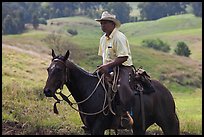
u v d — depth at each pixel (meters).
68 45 57.69
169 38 93.38
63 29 105.50
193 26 110.06
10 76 22.70
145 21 125.00
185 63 54.88
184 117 19.59
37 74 26.50
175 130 9.47
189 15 120.69
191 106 26.95
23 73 24.97
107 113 8.59
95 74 8.86
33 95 17.81
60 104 17.42
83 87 8.59
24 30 94.06
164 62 54.06
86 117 8.66
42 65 30.45
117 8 133.88
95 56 54.56
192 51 80.81
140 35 104.25
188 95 40.75
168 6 136.88
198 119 19.78
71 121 15.05
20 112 14.79
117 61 8.56
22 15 96.88
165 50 78.62
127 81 8.84
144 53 57.12
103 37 8.91
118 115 8.66
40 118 14.53
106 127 8.70
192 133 15.39
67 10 133.00
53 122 14.18
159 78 47.41
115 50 8.68
